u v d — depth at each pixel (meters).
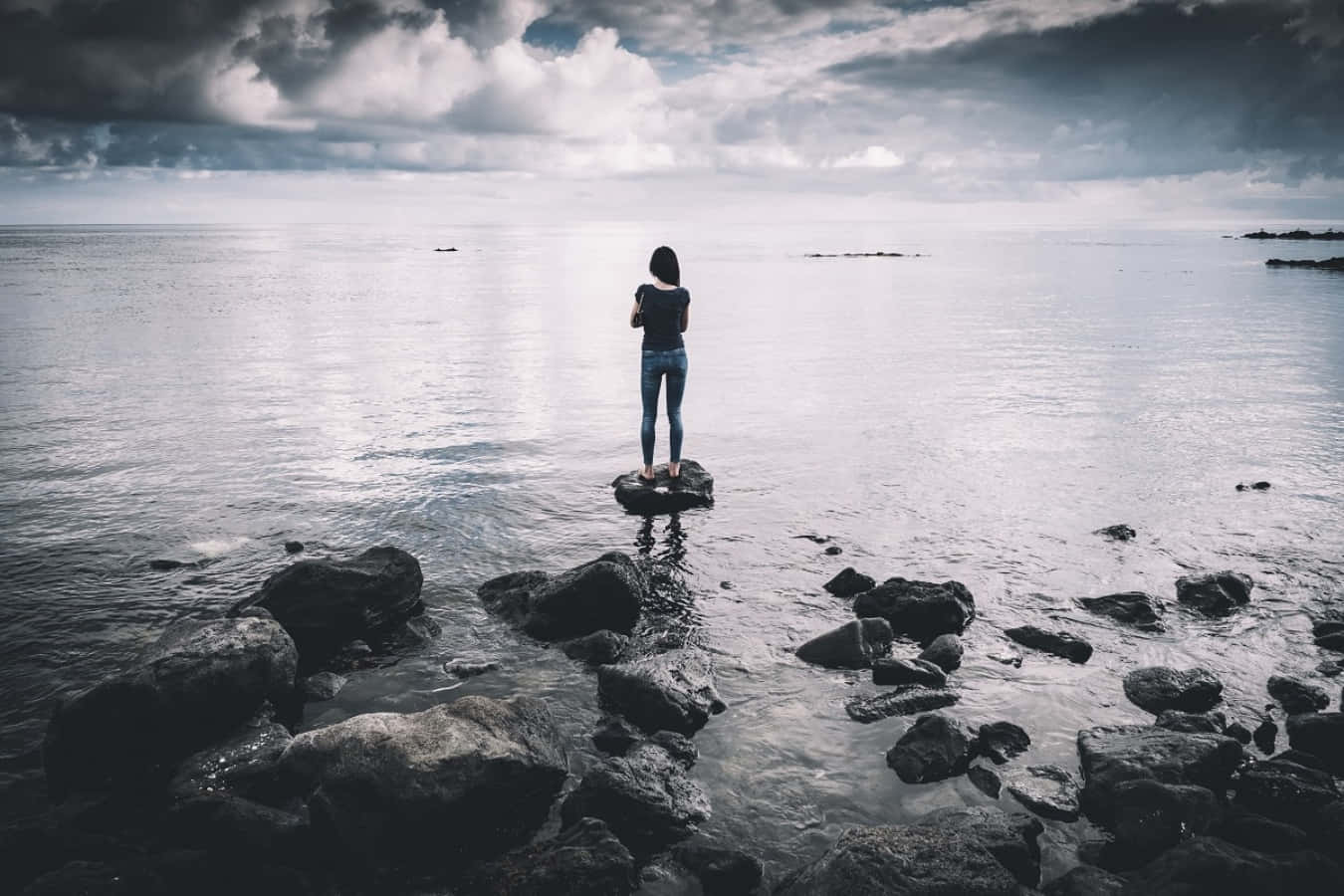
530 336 20.02
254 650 4.16
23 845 3.15
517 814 3.48
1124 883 2.96
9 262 52.53
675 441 7.87
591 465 8.91
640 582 5.65
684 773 3.69
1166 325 21.22
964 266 51.03
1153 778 3.50
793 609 5.48
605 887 2.98
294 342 18.45
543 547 6.55
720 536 6.82
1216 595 5.42
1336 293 28.73
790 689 4.49
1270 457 9.04
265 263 53.47
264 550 6.40
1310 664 4.70
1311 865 2.92
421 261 57.34
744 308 27.19
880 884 2.83
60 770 3.72
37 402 11.96
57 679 4.46
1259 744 3.95
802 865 3.15
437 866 3.22
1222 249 66.56
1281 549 6.41
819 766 3.80
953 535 6.81
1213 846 3.01
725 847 3.25
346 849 3.21
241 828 3.27
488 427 10.66
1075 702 4.35
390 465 8.84
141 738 3.85
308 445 9.66
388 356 16.59
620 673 4.32
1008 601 5.57
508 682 4.54
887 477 8.45
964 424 10.80
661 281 7.60
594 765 3.57
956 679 4.59
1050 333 20.19
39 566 6.00
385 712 3.94
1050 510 7.39
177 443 9.69
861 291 33.53
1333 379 13.54
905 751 3.81
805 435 10.28
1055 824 3.42
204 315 23.91
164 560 6.08
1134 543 6.58
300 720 4.15
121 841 3.27
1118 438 9.96
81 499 7.60
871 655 4.80
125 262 53.44
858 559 6.33
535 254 69.69
